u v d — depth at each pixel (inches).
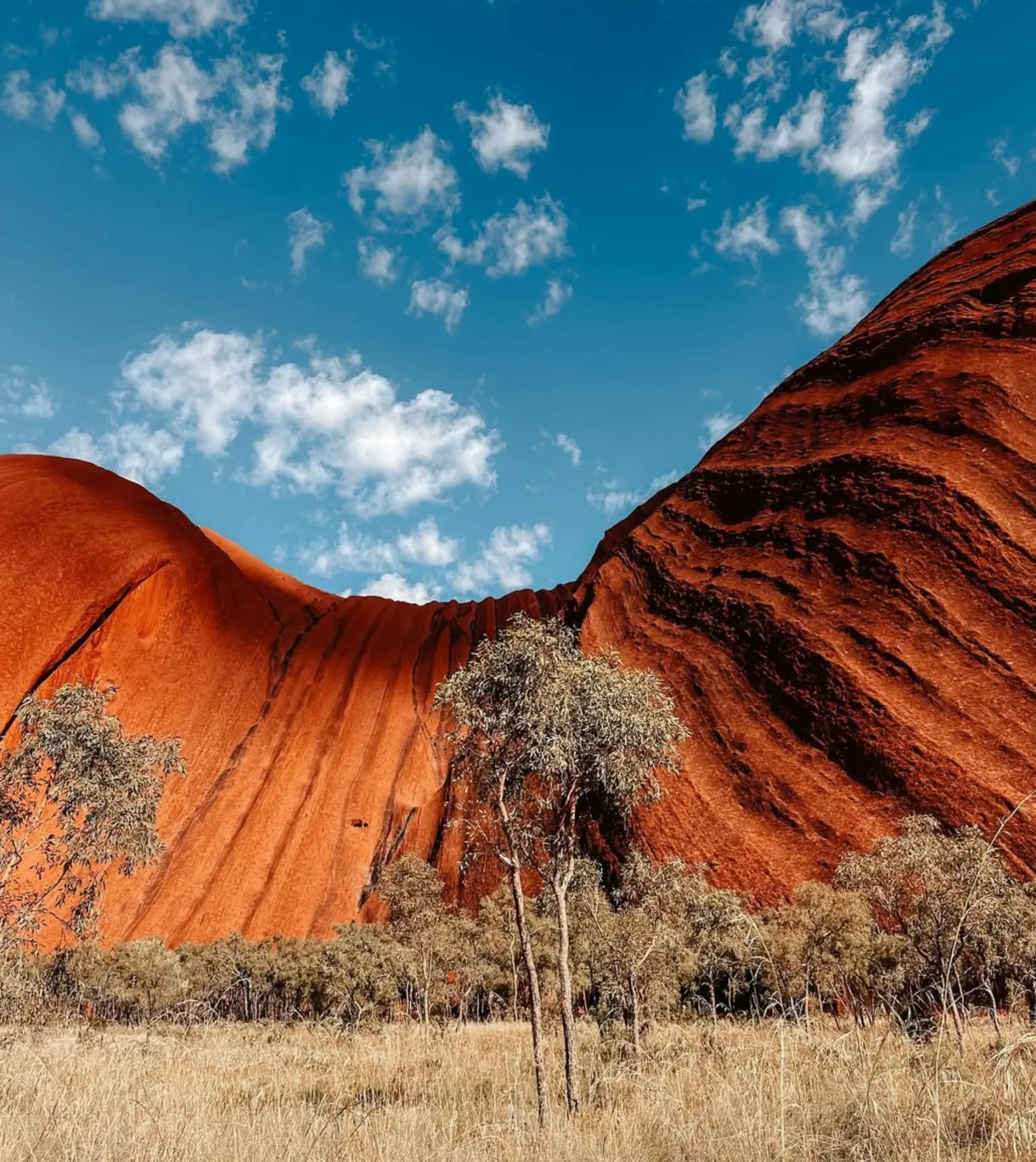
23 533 3014.3
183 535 3705.7
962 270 2413.9
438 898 1209.4
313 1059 514.0
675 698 2016.5
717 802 1713.8
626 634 2375.7
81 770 701.9
